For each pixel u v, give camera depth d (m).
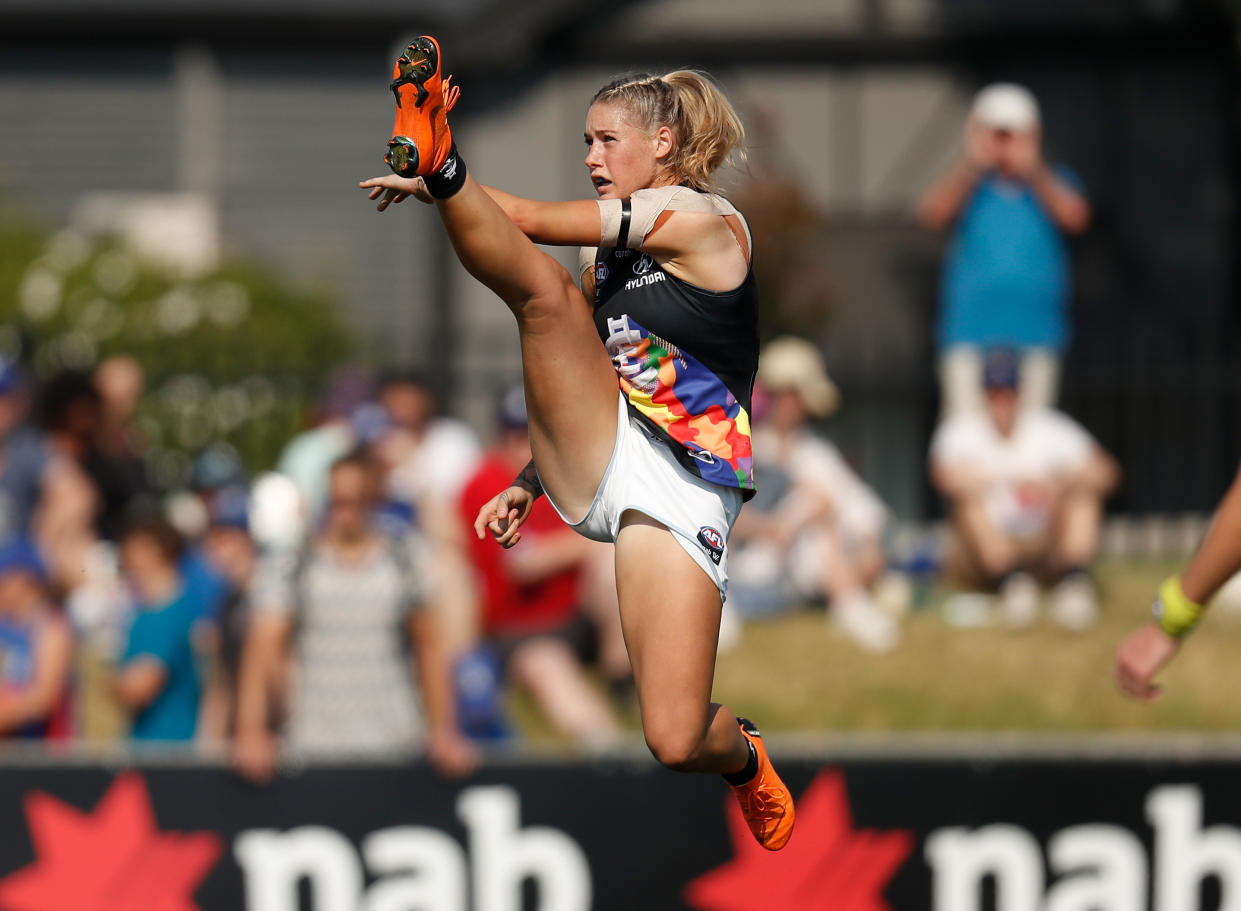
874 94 57.12
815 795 19.66
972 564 33.78
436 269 58.56
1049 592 33.25
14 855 19.64
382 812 19.78
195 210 58.44
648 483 11.91
